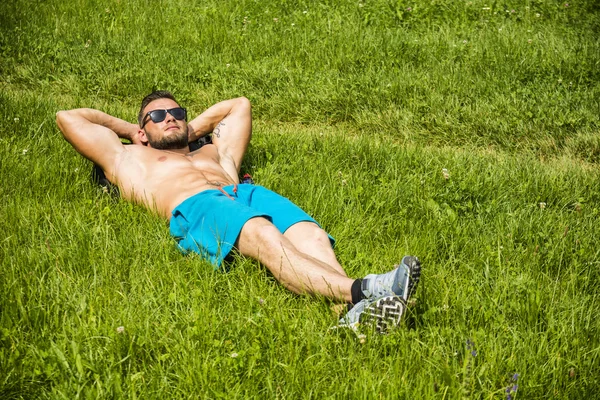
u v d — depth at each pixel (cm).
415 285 329
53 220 434
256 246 379
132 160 472
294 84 811
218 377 295
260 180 530
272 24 980
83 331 320
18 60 838
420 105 763
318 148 618
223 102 549
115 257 392
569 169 605
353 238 452
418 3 1056
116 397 286
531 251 437
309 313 348
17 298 338
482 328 342
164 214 445
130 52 870
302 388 295
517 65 865
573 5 1127
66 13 979
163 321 337
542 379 306
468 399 282
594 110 755
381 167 583
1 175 488
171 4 1037
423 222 477
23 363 298
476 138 720
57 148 552
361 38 927
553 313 360
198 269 386
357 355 314
